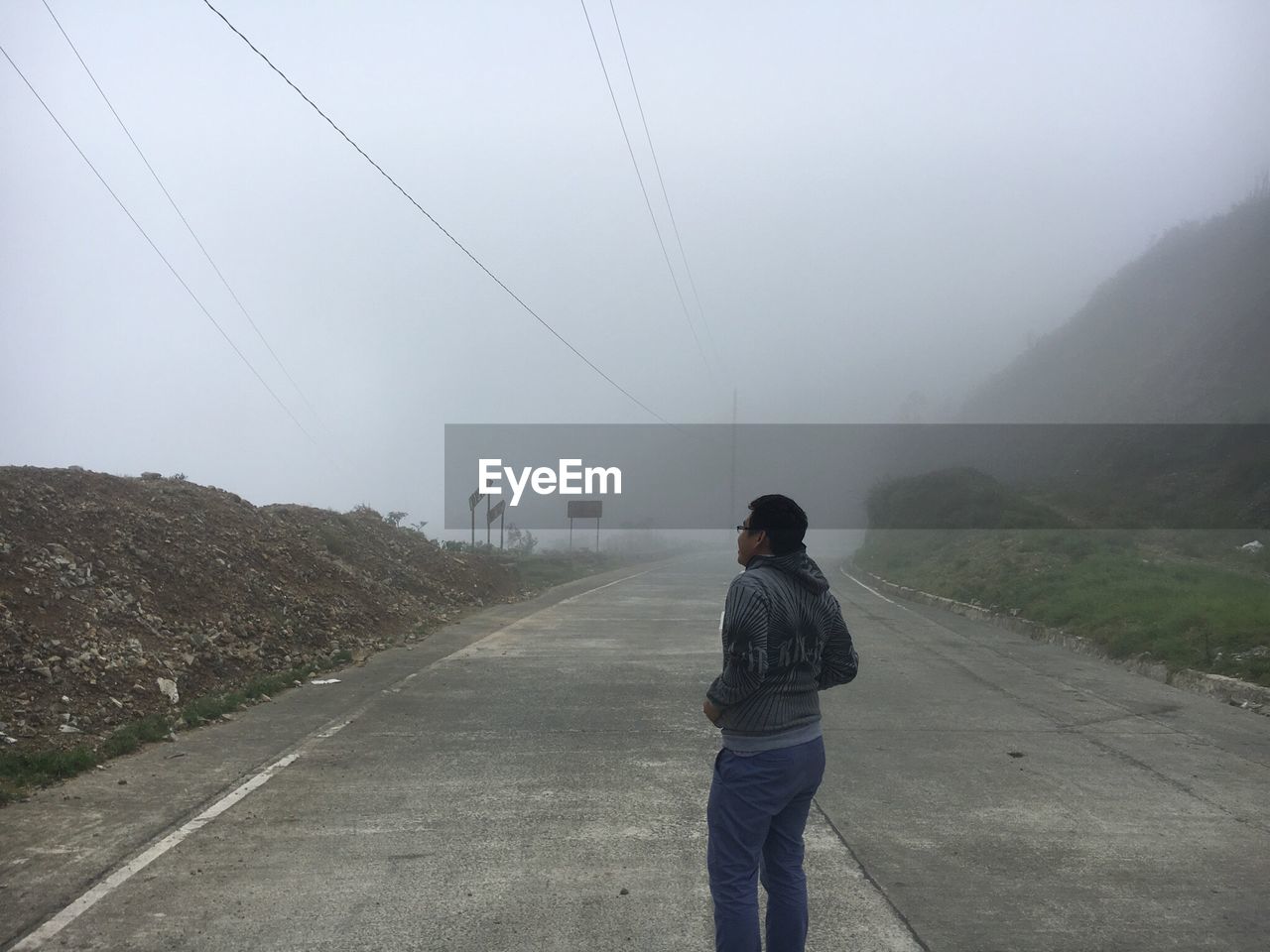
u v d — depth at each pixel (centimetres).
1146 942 400
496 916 423
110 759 679
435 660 1184
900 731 802
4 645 752
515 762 693
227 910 426
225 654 989
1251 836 538
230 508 1427
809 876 476
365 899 440
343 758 702
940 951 392
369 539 1866
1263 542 1977
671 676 1066
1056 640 1364
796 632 343
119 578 970
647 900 441
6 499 973
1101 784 642
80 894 441
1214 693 955
